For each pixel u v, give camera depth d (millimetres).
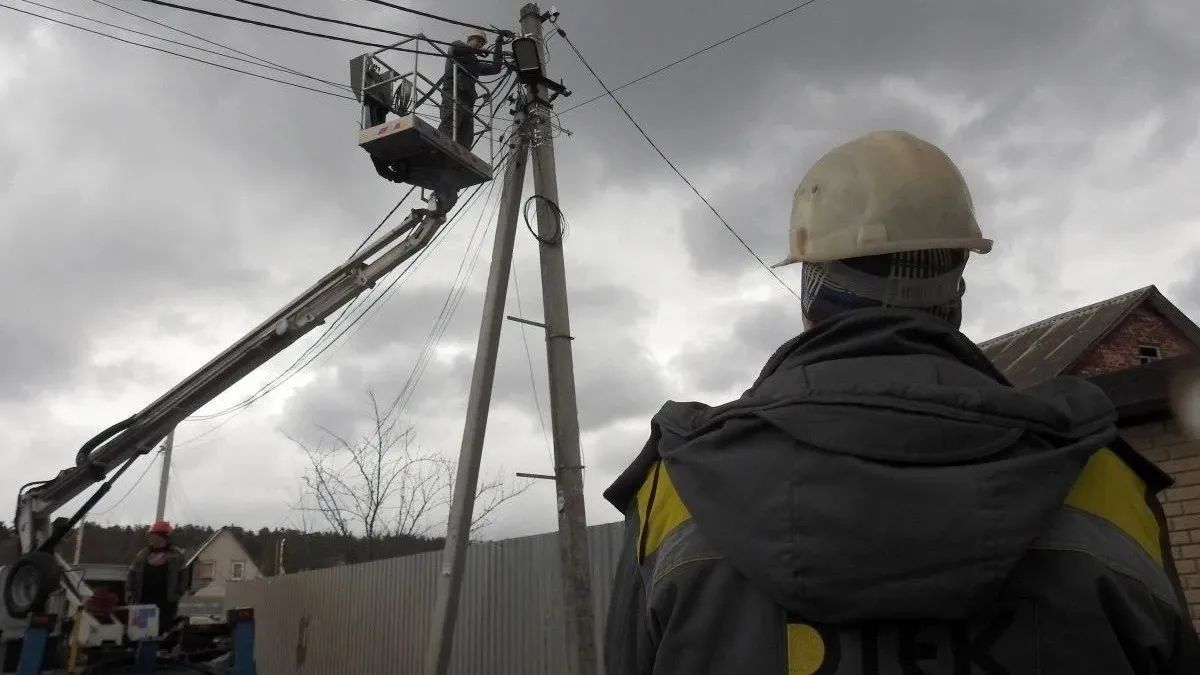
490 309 8180
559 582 8281
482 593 9281
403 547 19500
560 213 8047
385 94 9812
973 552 905
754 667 991
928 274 1214
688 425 1182
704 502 1057
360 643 12008
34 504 10242
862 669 945
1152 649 958
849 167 1265
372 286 10516
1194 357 4535
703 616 1044
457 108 9641
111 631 8664
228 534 50156
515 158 8492
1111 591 946
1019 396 991
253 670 8883
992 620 946
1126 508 1024
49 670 8383
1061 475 954
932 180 1225
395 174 9922
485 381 8008
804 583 947
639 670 1178
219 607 10281
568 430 7273
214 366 10617
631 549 1235
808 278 1312
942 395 984
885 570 920
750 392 1150
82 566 10242
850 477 956
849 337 1135
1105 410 1061
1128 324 12734
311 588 13680
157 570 9281
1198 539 4730
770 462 1011
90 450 10414
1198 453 4785
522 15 8867
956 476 933
